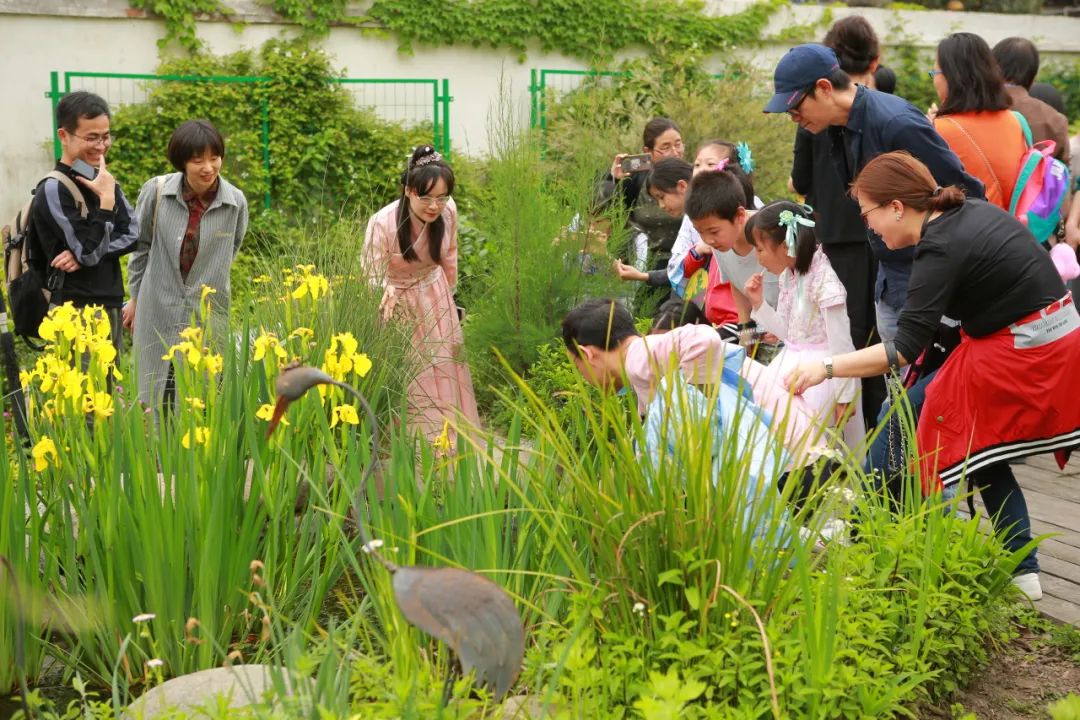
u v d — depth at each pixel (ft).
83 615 11.08
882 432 13.74
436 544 10.53
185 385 12.35
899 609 10.39
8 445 12.39
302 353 13.01
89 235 17.12
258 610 11.25
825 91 14.75
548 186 22.95
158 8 32.65
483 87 37.65
